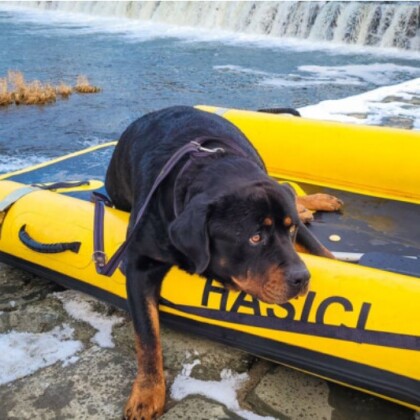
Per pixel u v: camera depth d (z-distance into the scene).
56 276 2.03
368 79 9.93
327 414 1.52
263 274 1.41
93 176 2.96
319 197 2.49
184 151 1.66
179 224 1.42
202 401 1.56
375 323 1.45
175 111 1.98
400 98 5.18
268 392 1.60
